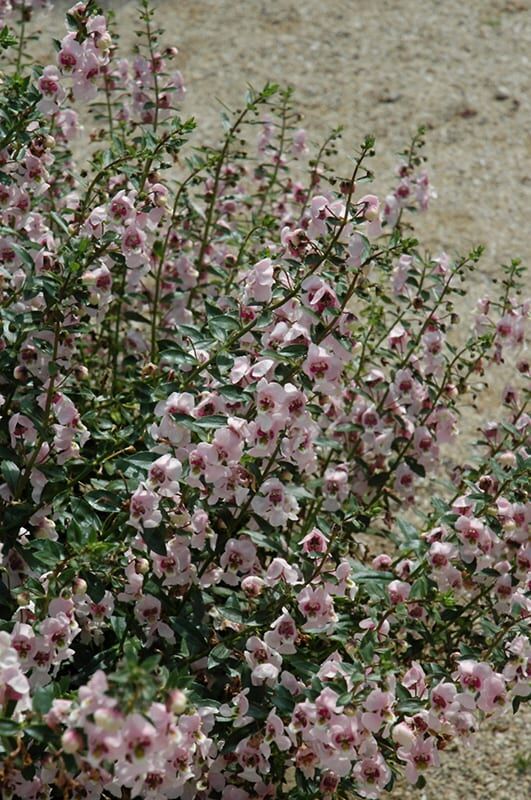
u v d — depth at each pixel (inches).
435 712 145.6
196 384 163.2
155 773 130.3
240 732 149.4
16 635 137.5
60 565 140.8
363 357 205.9
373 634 145.6
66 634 140.8
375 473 216.4
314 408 153.9
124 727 112.7
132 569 156.6
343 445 215.9
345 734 136.4
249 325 154.6
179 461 146.3
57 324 155.0
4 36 184.2
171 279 224.1
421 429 204.4
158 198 167.3
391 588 162.7
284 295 157.0
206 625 162.7
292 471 168.1
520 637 156.7
